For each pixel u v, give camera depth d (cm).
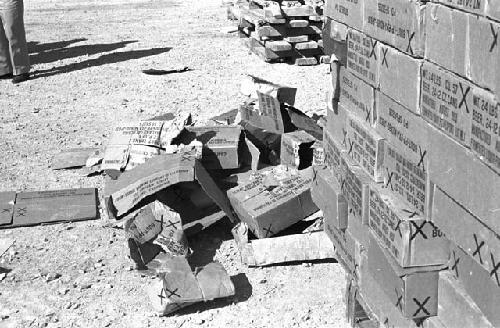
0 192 696
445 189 316
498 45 269
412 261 342
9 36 1116
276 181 593
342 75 442
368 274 412
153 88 1073
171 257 552
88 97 1040
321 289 526
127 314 506
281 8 1158
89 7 1855
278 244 556
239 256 573
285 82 1077
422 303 348
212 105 975
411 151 348
